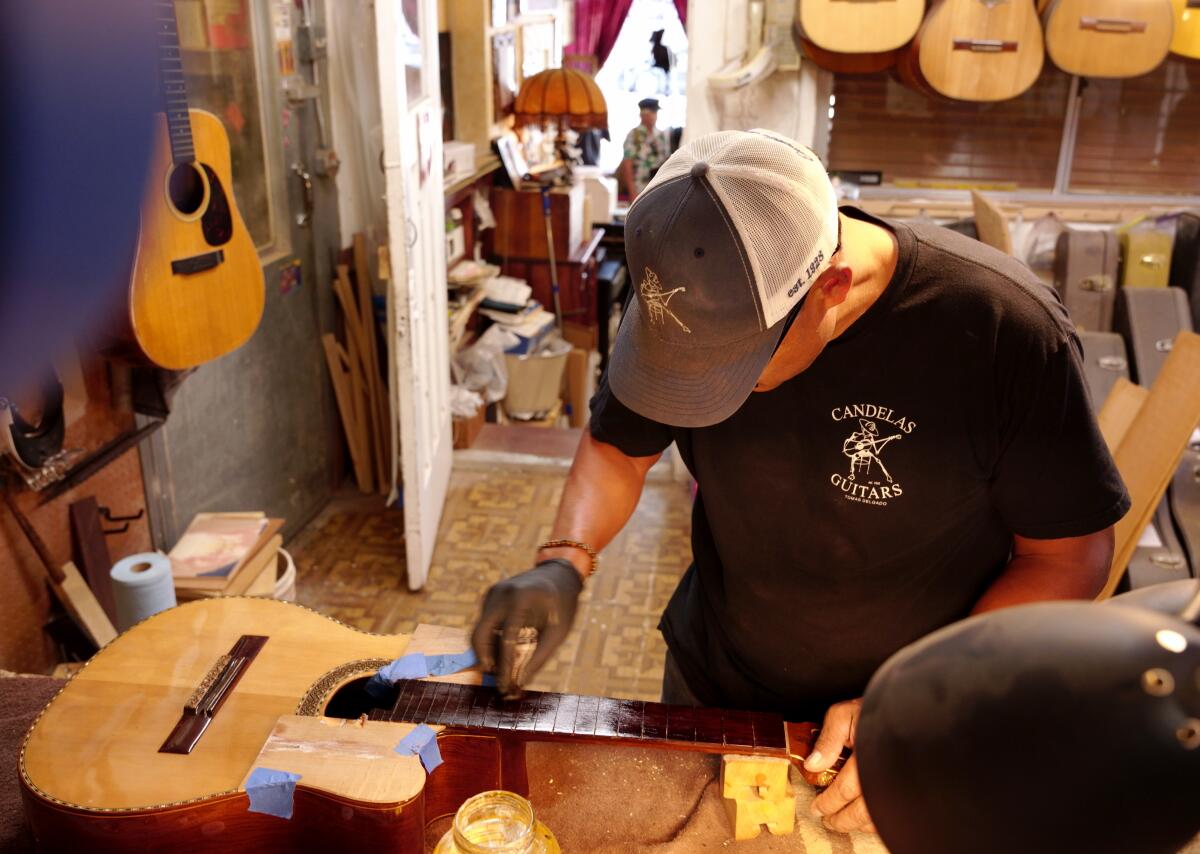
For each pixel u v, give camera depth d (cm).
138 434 269
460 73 547
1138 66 344
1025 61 345
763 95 384
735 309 94
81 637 257
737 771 127
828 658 140
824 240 98
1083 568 121
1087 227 396
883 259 116
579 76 583
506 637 121
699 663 154
